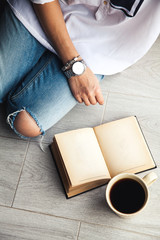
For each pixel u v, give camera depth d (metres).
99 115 1.09
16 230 0.98
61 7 0.86
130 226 0.97
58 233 0.97
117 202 0.88
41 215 0.99
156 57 1.17
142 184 0.86
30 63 0.97
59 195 1.00
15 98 0.94
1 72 0.94
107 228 0.97
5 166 1.03
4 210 0.99
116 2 0.73
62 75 0.93
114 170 0.96
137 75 1.15
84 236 0.97
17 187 1.01
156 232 0.97
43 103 0.93
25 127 0.95
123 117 1.09
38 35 0.88
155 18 0.78
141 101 1.11
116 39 0.90
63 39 0.86
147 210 0.98
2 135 1.06
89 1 0.77
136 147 0.99
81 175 0.89
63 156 0.90
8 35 0.90
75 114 1.09
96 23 0.86
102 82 1.14
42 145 1.05
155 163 1.03
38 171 1.03
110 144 0.99
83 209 0.99
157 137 1.06
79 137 0.94
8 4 0.88
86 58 0.92
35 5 0.79
